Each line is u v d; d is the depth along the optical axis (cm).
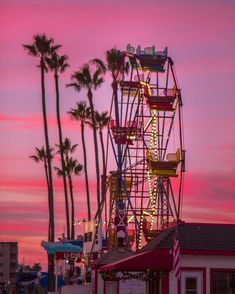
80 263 8012
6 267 17225
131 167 7244
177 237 3053
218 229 3200
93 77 11119
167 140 7319
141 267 2980
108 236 6756
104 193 7338
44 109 10544
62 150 11506
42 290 9988
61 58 10850
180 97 6562
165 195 7025
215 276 3073
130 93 7494
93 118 11256
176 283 3039
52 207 10288
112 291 4262
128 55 7169
